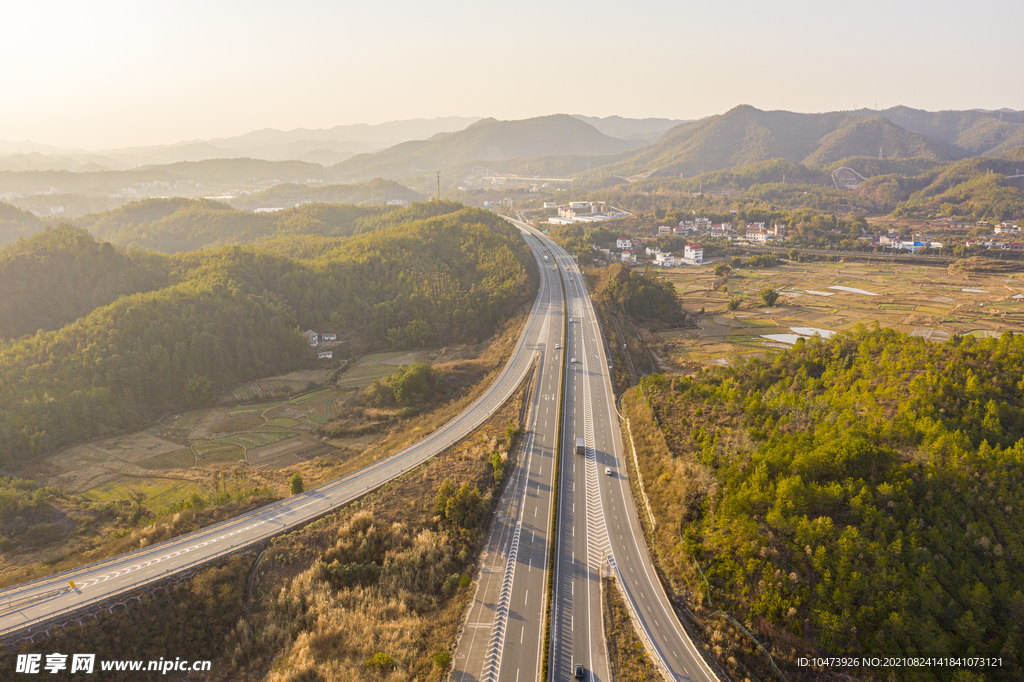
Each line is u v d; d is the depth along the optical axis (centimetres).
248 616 8975
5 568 10694
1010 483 9188
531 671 7638
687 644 8175
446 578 9588
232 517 10925
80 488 13975
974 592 7819
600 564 9744
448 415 15725
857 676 7419
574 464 12756
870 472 9681
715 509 10044
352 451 15462
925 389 12106
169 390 18550
